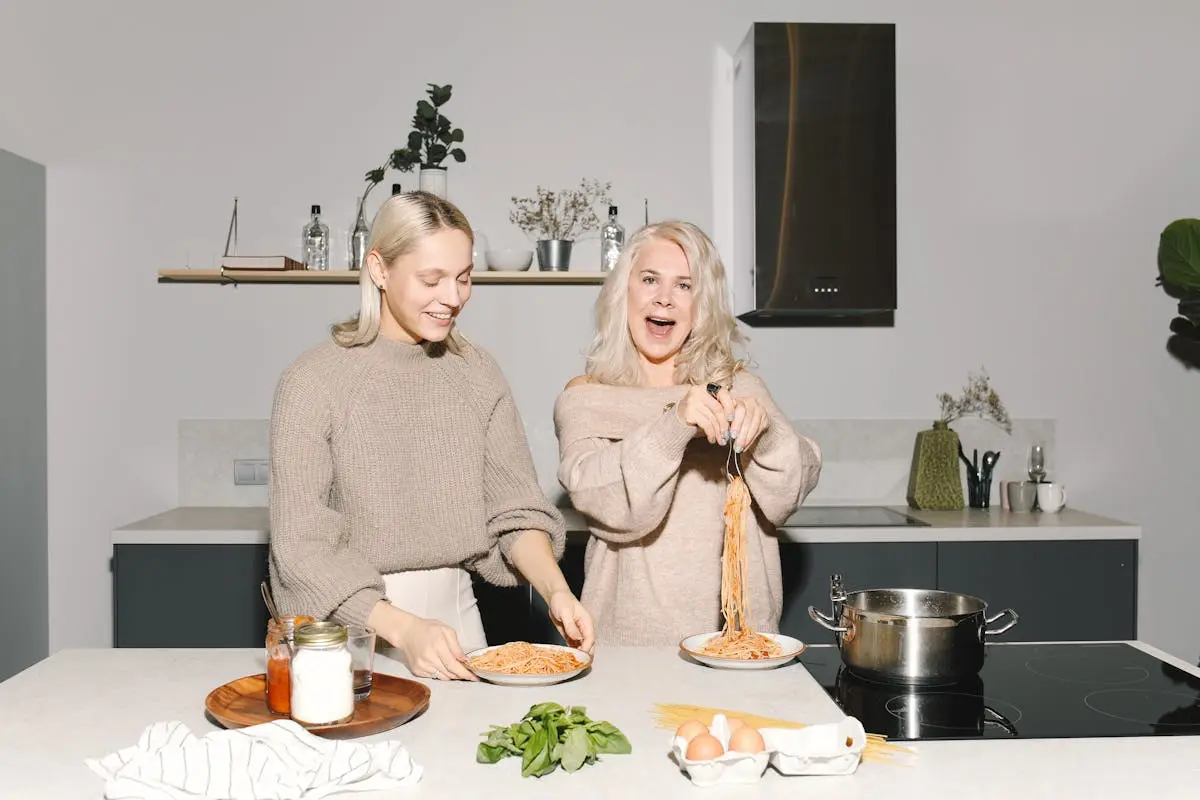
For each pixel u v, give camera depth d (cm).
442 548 188
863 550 340
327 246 377
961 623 158
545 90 388
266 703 145
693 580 208
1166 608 404
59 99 381
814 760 122
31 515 372
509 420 199
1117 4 397
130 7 382
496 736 129
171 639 335
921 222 395
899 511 380
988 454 386
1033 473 385
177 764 116
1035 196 397
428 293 173
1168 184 400
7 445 355
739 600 186
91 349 384
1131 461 401
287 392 177
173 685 158
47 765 127
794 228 353
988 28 395
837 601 171
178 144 384
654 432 187
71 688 157
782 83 352
